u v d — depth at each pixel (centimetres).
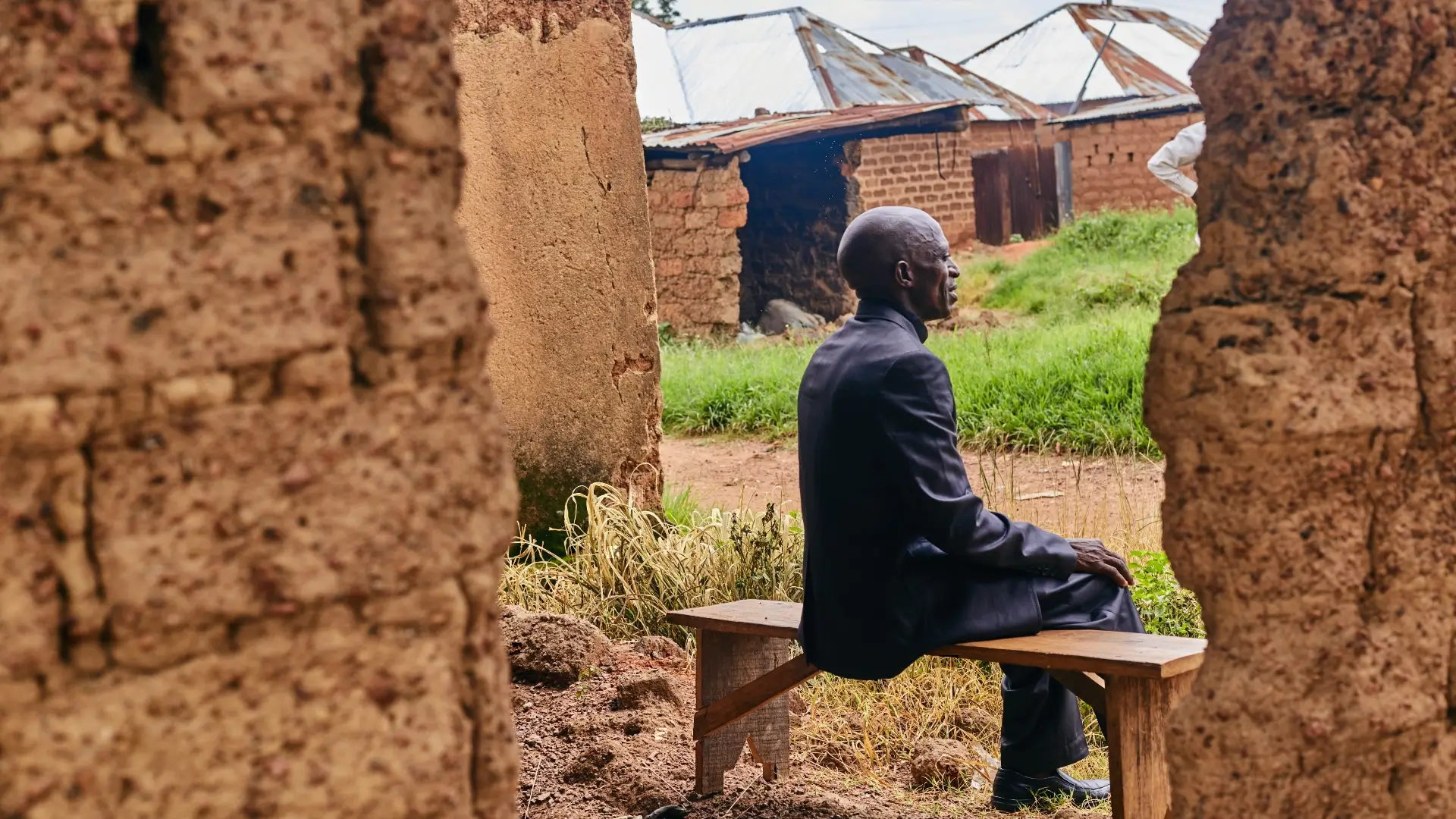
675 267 1530
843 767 401
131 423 146
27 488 142
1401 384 205
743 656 370
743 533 550
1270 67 203
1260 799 203
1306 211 201
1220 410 202
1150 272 1420
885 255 339
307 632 156
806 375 344
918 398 320
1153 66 2700
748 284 1855
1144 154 2236
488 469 167
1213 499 205
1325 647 203
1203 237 213
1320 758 203
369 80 160
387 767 159
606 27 588
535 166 576
